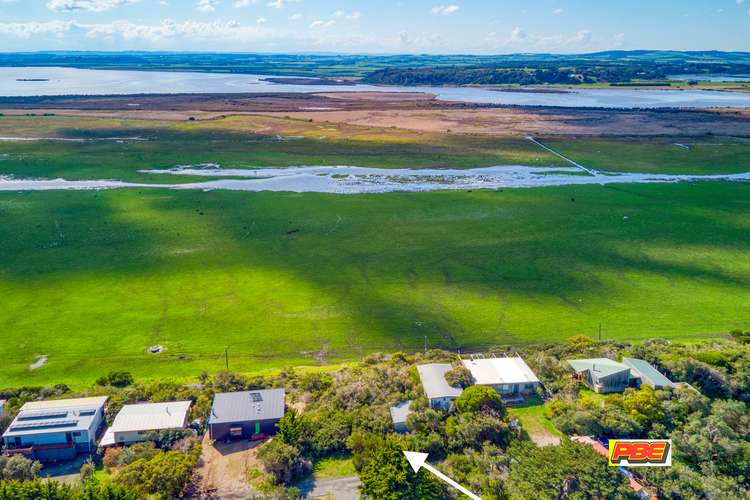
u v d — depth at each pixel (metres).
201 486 45.62
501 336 74.00
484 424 50.06
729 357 63.91
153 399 56.19
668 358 63.19
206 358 68.50
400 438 49.81
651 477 44.44
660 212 127.94
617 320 78.44
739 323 77.38
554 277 92.69
